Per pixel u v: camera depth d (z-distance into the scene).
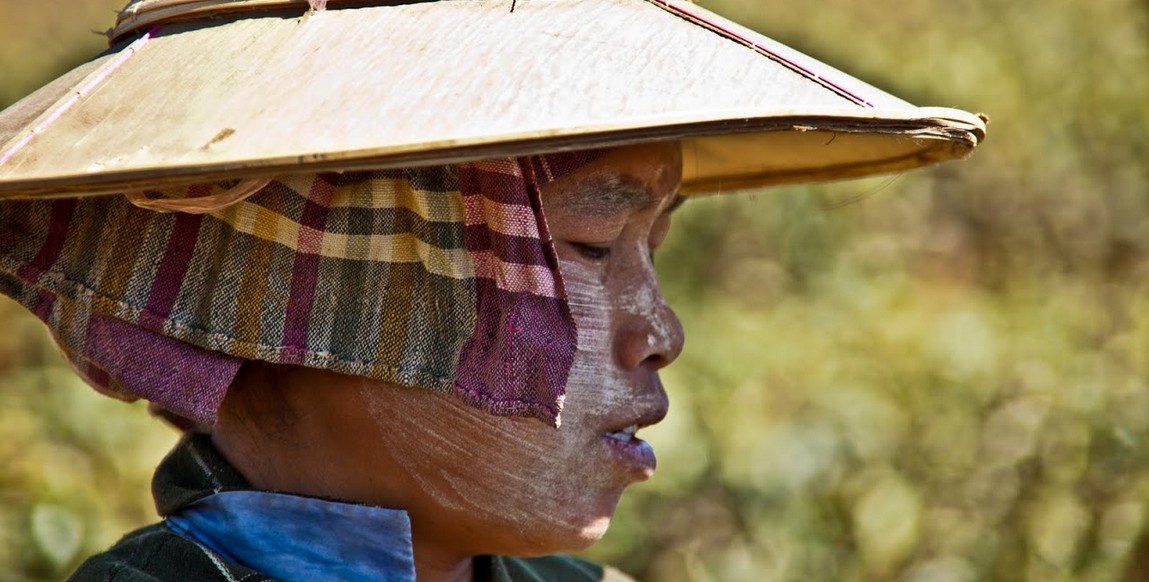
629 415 5.21
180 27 4.91
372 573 5.03
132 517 12.62
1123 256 17.22
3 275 5.17
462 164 4.70
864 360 14.89
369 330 4.79
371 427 5.05
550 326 4.68
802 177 6.60
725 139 6.39
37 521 11.89
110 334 4.86
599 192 5.09
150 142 4.26
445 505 5.11
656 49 4.58
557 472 5.10
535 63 4.41
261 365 5.19
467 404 4.71
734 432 14.02
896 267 16.67
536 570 6.51
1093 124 17.80
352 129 4.16
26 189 4.14
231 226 4.78
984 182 17.98
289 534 5.06
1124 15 18.22
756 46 4.74
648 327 5.24
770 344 14.94
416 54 4.46
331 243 4.81
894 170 6.35
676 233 16.53
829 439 14.10
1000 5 18.48
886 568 13.90
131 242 4.81
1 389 13.21
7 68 20.34
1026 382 14.70
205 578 4.96
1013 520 14.24
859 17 18.91
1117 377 14.73
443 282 4.76
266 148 4.09
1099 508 14.15
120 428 12.97
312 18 4.70
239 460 5.29
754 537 13.73
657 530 13.72
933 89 17.98
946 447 14.42
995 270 17.59
